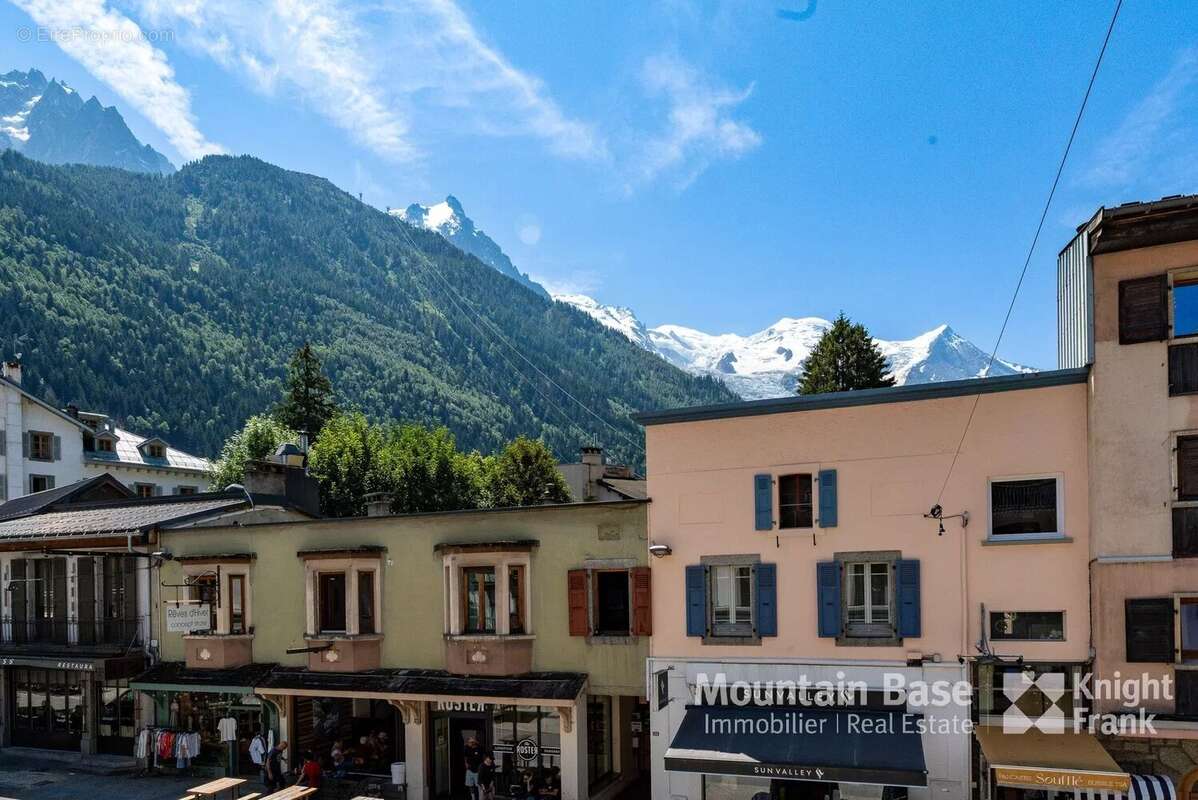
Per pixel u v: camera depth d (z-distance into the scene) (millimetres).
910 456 19812
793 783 20438
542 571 23500
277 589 26922
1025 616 18781
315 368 81438
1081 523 18359
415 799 24078
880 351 63094
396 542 25359
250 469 31531
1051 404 18781
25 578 31406
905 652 19469
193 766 27922
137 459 77688
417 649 24781
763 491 21016
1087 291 18312
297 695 26031
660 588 21969
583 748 22719
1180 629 17016
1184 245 17312
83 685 30547
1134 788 16859
